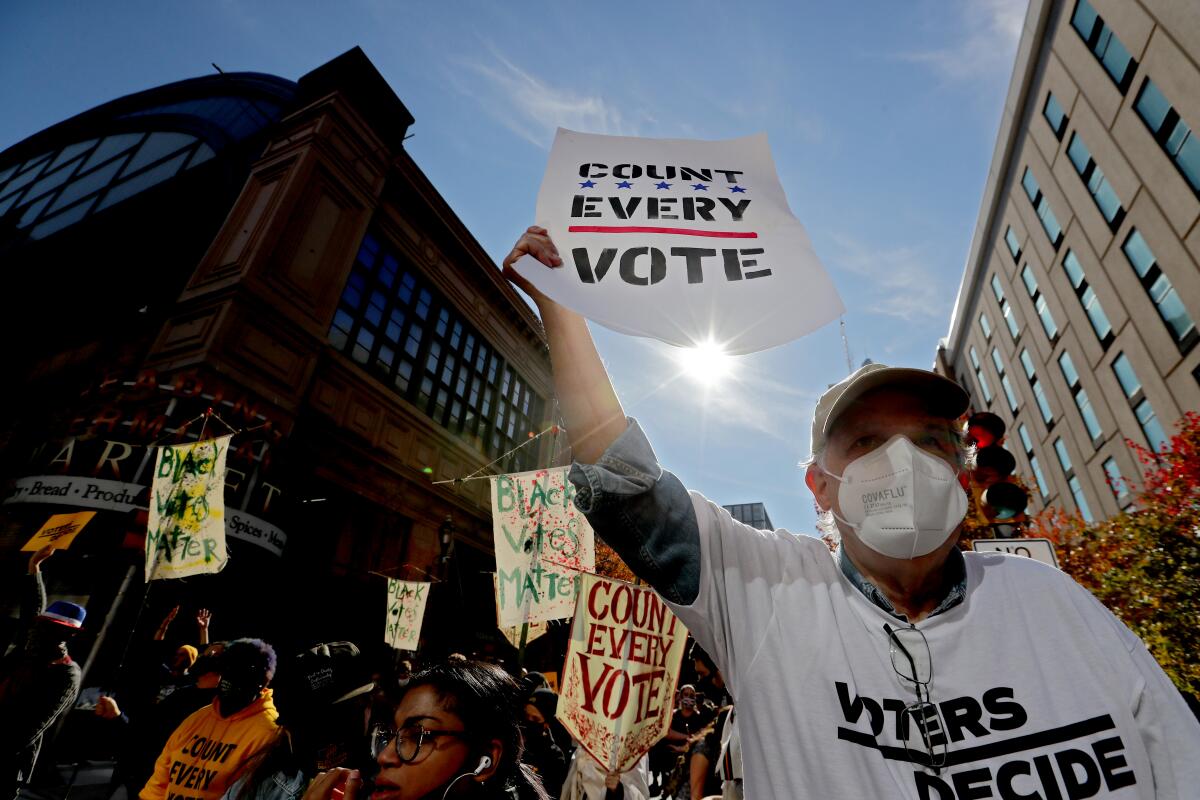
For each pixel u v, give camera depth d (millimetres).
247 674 2664
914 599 1194
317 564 12398
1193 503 8508
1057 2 18141
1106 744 967
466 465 18031
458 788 1463
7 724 3885
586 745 3305
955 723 1010
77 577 9086
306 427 12523
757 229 1390
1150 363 15789
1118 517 9250
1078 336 19328
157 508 5594
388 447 14820
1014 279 23797
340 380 13703
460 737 1502
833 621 1149
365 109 15414
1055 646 1076
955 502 1171
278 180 13531
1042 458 23156
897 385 1312
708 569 1189
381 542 14273
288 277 12625
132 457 10008
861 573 1228
